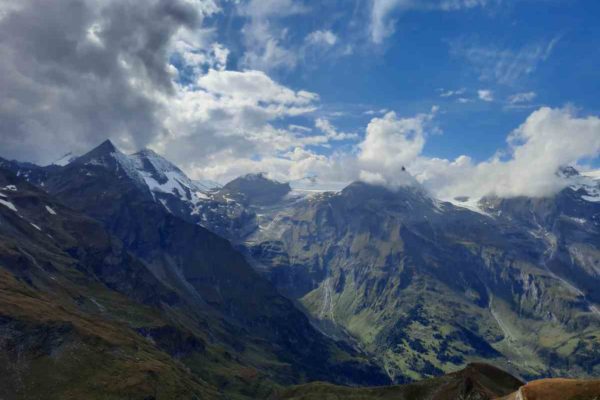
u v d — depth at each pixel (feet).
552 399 643.45
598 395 628.28
